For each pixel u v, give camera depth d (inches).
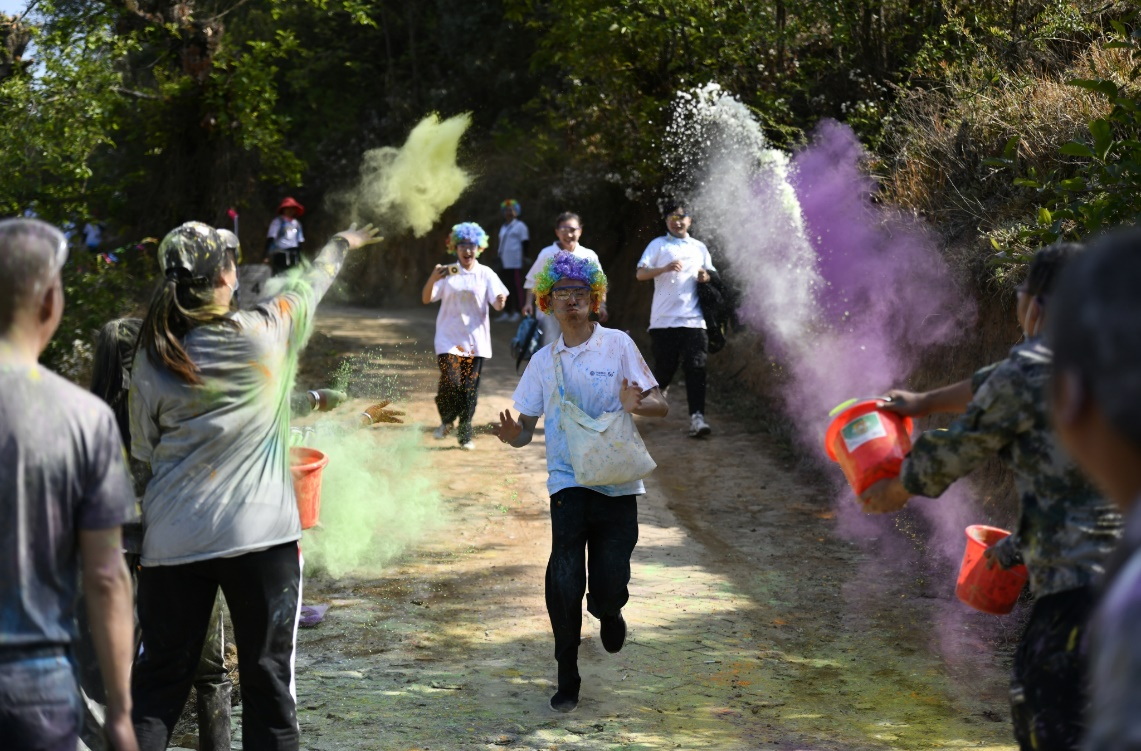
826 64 462.6
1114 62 289.3
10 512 89.4
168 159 641.6
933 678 189.6
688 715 174.1
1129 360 52.7
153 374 127.0
